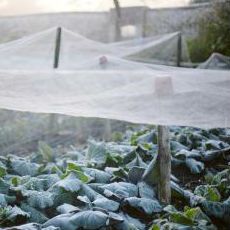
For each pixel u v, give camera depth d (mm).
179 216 3986
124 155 5887
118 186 4676
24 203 4348
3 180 4703
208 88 3861
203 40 11125
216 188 4836
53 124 9266
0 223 4031
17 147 8508
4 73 4047
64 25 13758
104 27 13750
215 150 6023
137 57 10789
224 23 10664
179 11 12156
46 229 3625
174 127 7582
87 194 4500
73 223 3797
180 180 5559
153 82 3785
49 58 8859
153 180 4789
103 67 7289
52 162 6539
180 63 10227
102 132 9273
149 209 4305
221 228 4227
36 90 3979
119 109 3854
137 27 13289
